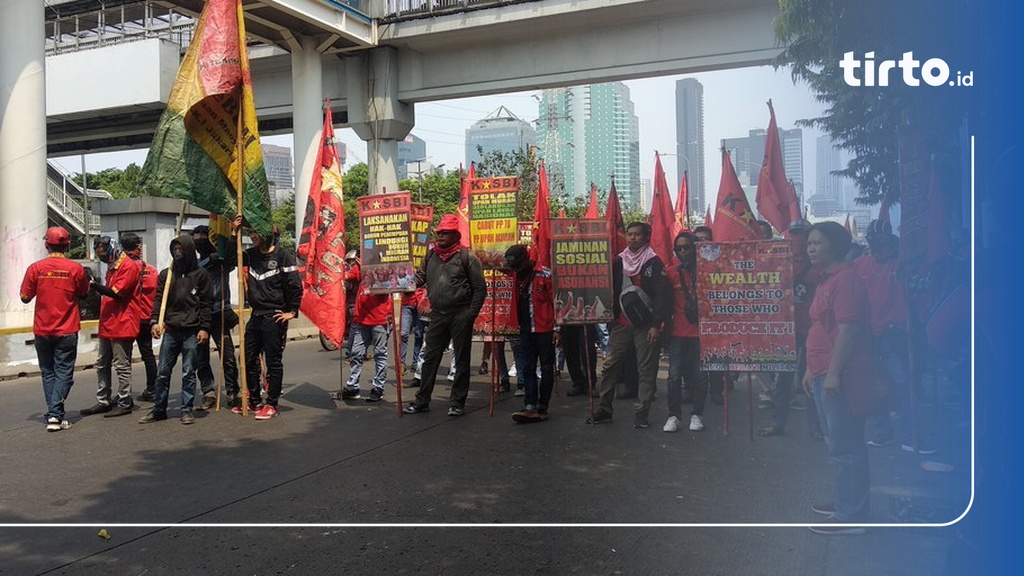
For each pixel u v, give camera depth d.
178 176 7.71
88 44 28.45
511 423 7.48
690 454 6.18
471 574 3.87
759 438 6.76
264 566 4.00
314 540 4.36
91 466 5.96
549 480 5.46
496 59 22.75
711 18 20.08
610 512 4.76
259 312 7.82
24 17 13.37
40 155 13.67
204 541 4.36
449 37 22.52
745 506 4.85
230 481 5.52
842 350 4.29
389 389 9.75
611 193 9.47
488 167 32.50
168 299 7.55
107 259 8.45
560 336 9.12
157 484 5.46
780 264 6.52
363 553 4.16
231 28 7.73
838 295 4.33
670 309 7.06
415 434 7.00
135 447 6.56
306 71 22.45
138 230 17.31
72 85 26.84
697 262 6.70
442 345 8.02
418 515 4.75
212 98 7.81
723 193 8.20
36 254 13.62
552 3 20.53
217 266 8.27
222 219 8.27
